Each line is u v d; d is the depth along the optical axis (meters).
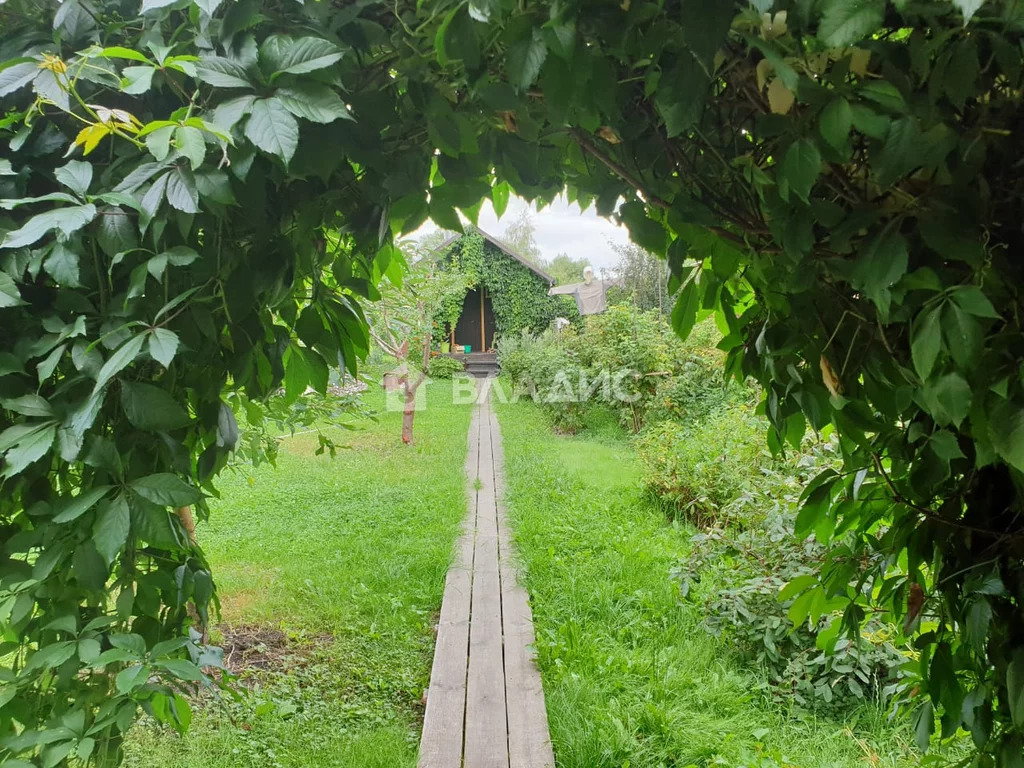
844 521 1.16
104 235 0.84
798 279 0.87
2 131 0.89
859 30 0.63
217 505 6.10
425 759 2.55
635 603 4.03
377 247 1.02
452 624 3.73
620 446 9.52
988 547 0.90
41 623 0.97
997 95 0.72
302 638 3.63
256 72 0.78
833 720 2.92
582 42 0.73
